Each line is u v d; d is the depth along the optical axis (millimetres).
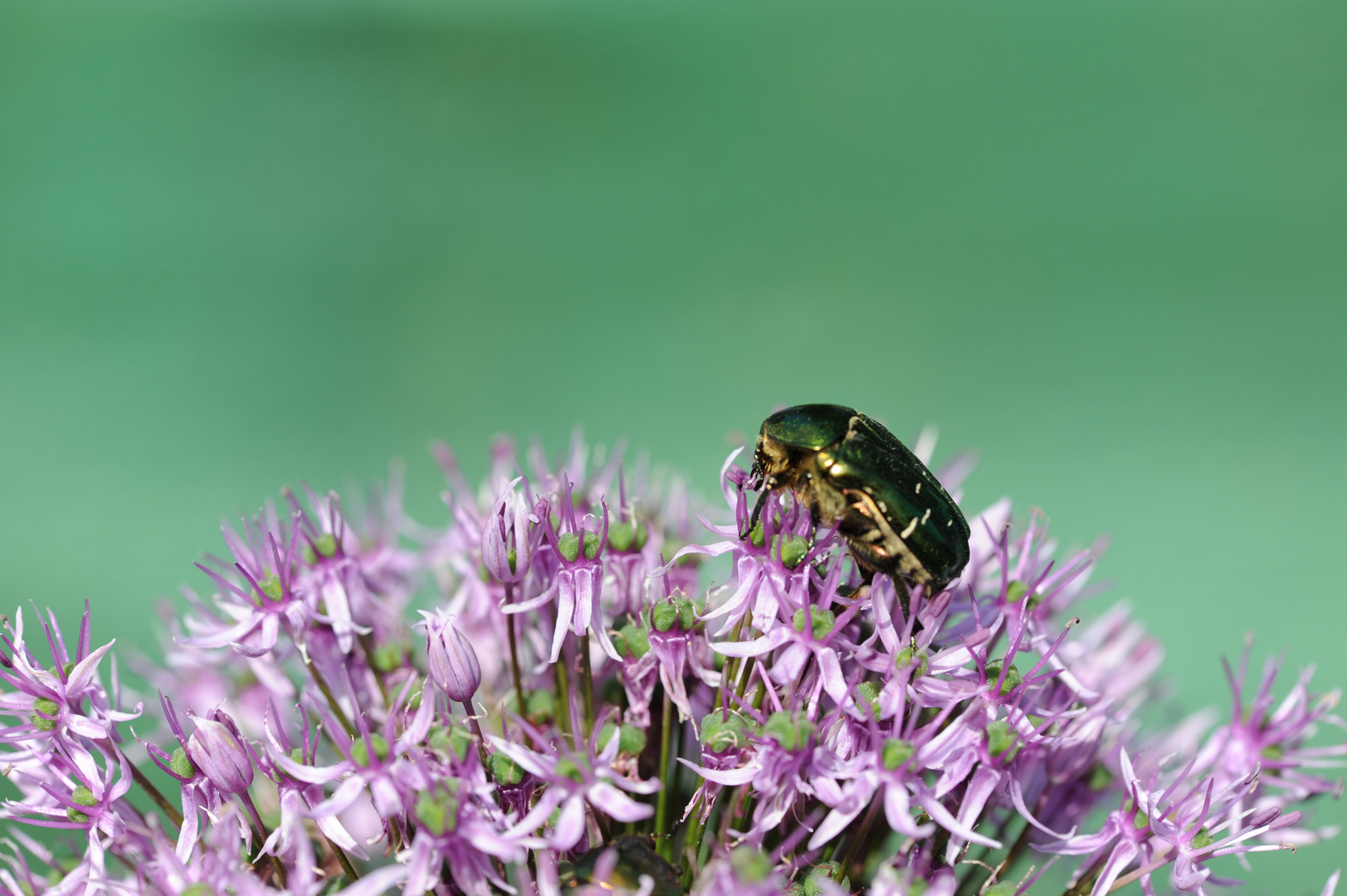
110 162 777
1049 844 292
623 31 925
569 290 778
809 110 875
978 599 296
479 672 287
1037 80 878
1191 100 872
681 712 290
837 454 286
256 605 295
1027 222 796
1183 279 773
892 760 280
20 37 835
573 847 284
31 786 292
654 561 298
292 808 285
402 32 895
